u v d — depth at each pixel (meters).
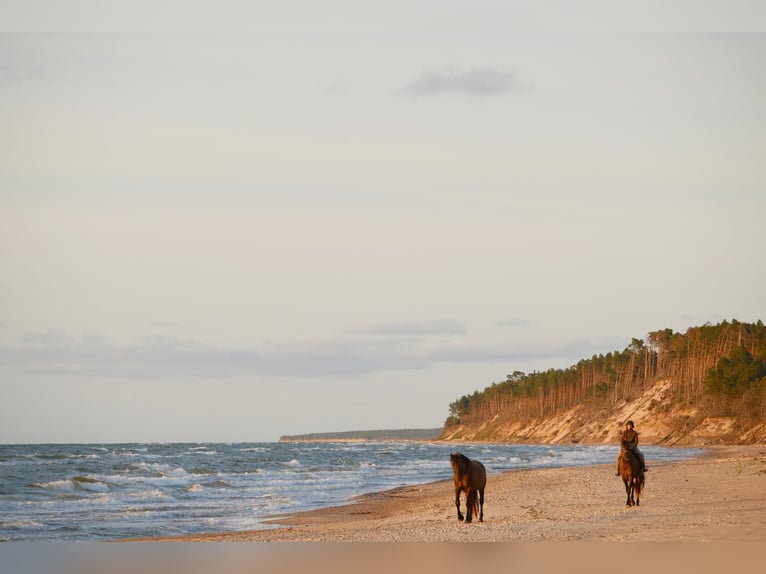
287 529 85.94
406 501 124.19
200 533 85.12
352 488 152.50
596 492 117.00
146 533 85.50
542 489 129.25
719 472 153.00
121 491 139.88
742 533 64.50
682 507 87.81
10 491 133.75
